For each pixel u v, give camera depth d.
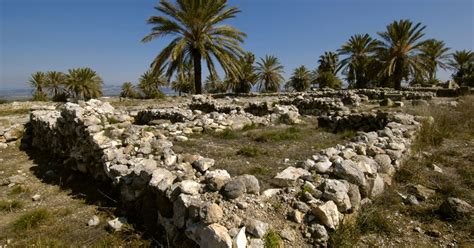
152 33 17.92
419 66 23.00
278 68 33.97
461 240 2.87
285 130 7.08
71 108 6.23
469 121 6.92
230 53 19.38
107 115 7.20
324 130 7.43
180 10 17.78
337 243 2.66
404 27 22.19
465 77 30.39
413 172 4.23
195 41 18.66
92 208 4.04
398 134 5.29
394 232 3.03
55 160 6.55
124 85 42.50
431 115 7.01
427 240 2.91
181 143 5.72
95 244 3.12
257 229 2.52
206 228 2.50
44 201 4.42
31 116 8.52
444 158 4.76
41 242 3.12
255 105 10.53
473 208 3.25
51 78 34.09
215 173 3.43
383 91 15.44
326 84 33.62
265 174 4.01
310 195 3.01
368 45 26.80
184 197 2.88
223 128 6.92
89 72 31.70
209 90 41.12
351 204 3.17
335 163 3.62
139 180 3.57
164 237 3.09
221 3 17.94
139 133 5.57
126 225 3.37
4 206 4.15
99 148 4.70
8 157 7.11
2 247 3.17
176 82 42.81
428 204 3.53
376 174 3.73
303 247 2.58
